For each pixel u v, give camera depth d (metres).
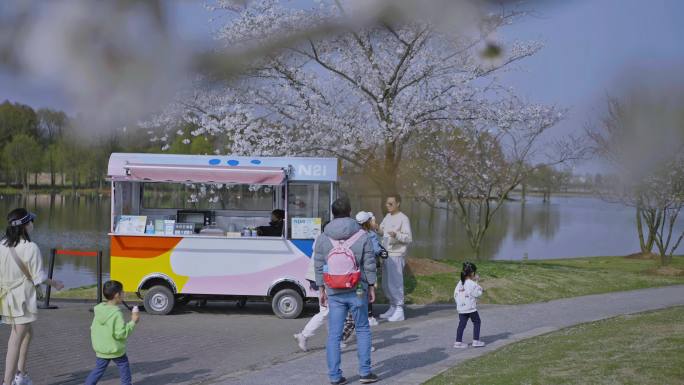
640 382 6.05
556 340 8.89
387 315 11.29
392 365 7.69
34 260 6.52
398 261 11.10
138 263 11.30
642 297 14.55
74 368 7.67
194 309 12.13
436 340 9.38
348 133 14.91
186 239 11.28
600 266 22.69
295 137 15.70
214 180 11.01
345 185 15.78
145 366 7.87
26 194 33.53
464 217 21.59
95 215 43.19
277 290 11.39
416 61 14.70
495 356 7.91
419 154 19.36
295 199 11.79
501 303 13.77
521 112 16.08
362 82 14.77
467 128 18.17
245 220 12.58
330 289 6.88
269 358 8.31
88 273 22.94
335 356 6.81
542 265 18.97
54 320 10.48
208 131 15.06
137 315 6.35
